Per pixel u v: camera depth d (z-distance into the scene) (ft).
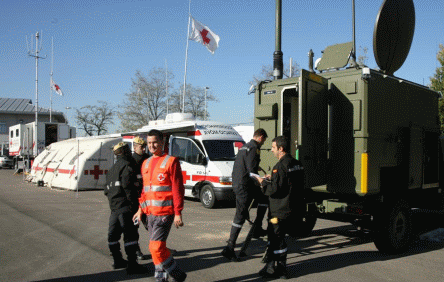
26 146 86.07
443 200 27.63
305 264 19.42
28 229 26.94
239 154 20.26
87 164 54.24
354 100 20.43
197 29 74.13
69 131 87.15
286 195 17.04
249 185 19.97
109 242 18.19
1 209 35.76
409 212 22.12
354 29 25.66
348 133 20.56
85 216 32.73
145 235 25.76
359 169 20.12
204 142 40.40
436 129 26.61
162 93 147.74
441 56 75.97
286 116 23.88
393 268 18.83
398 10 23.98
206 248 22.36
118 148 17.89
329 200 22.34
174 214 15.15
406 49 25.31
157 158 15.33
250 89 24.76
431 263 19.74
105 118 183.01
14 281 16.53
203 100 153.28
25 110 177.88
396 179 22.62
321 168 20.48
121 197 17.63
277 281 16.84
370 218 20.89
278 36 36.94
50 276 17.22
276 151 17.66
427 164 24.94
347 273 17.99
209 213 35.22
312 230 27.81
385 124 21.48
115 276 17.33
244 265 19.12
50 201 42.19
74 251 21.40
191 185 40.60
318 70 23.49
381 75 21.31
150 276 17.35
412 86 24.14
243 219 19.98
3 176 82.74
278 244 17.11
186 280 16.90
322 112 20.63
